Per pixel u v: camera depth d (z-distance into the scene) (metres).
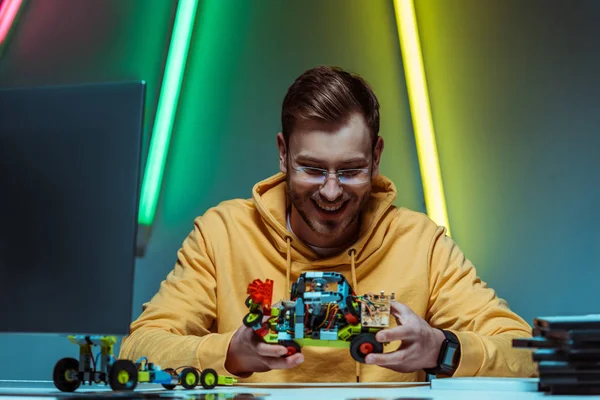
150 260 3.21
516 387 1.26
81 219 1.10
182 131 3.32
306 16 3.38
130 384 1.16
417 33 3.34
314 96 1.79
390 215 2.08
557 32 3.31
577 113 3.24
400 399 1.06
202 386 1.38
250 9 3.40
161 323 1.89
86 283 1.08
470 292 2.02
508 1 3.35
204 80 3.36
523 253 3.17
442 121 3.29
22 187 1.12
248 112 3.33
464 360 1.55
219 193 3.27
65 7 3.39
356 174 1.82
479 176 3.24
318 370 1.92
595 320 1.10
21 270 1.11
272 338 1.39
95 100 1.12
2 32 3.35
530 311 3.13
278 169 3.30
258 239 2.05
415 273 2.04
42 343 3.17
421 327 1.49
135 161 1.10
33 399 1.08
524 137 3.25
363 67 3.33
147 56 3.35
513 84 3.29
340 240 1.99
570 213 3.18
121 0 3.39
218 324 2.03
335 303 1.36
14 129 1.13
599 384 1.10
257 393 1.23
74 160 1.11
